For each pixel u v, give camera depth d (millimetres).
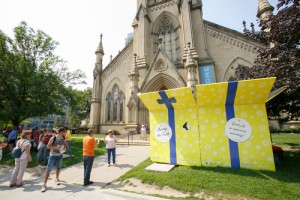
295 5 7555
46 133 9961
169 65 21328
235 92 6531
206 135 7145
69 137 10359
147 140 16094
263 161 6195
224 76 21531
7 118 13836
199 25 24094
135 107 20219
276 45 8492
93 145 6316
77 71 18188
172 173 6242
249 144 6465
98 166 8203
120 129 24109
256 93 6348
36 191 5523
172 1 27156
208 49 23125
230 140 6750
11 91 13141
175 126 7816
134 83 21031
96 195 5066
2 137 24719
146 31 26203
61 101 15859
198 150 7156
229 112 6949
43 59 16578
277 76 7551
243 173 5820
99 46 28500
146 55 24906
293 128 16484
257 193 4438
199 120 7371
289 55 7562
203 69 21734
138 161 8742
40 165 8992
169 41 26203
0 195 5258
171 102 7773
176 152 7559
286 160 7492
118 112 25203
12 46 14984
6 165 9383
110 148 8250
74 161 9383
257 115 6566
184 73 22594
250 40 20938
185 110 7734
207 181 5285
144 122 20484
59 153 6109
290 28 7430
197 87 6859
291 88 6551
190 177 5699
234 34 22016
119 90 25953
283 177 5375
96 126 25484
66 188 5723
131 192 5168
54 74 15438
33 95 14062
